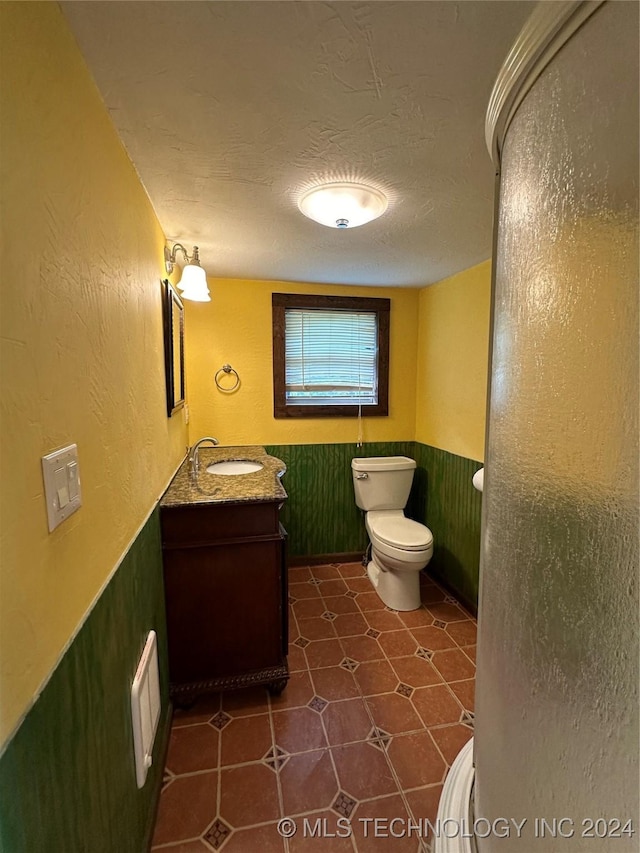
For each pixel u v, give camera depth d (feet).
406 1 2.29
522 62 2.20
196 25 2.43
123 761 3.18
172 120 3.31
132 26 2.43
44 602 2.00
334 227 5.43
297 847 3.74
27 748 1.77
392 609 7.77
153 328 4.88
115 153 3.39
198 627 5.32
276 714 5.28
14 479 1.77
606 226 1.68
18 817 1.69
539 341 2.15
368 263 7.37
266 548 5.39
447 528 8.57
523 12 2.36
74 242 2.51
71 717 2.26
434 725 5.10
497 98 2.52
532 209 2.22
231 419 8.89
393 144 3.68
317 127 3.43
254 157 3.87
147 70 2.77
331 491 9.61
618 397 1.63
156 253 5.15
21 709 1.76
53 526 2.12
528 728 2.28
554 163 2.01
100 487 2.87
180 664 5.31
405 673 6.04
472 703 5.45
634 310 1.55
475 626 7.23
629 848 1.61
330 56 2.67
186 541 5.17
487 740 2.85
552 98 2.02
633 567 1.57
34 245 2.00
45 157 2.13
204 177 4.24
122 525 3.37
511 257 2.47
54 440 2.18
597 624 1.75
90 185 2.80
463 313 7.87
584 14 1.77
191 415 8.65
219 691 5.36
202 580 5.27
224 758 4.63
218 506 5.19
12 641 1.71
